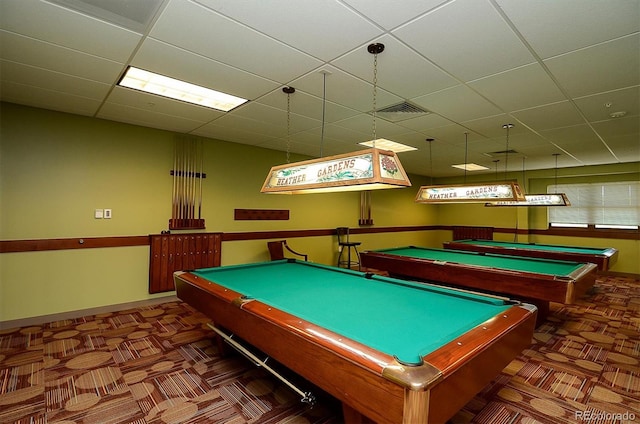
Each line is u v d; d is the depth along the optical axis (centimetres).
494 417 209
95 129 401
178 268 466
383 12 182
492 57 233
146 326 363
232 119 400
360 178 204
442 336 160
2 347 303
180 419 202
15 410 209
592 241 721
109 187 412
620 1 169
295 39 213
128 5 181
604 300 501
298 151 604
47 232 370
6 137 345
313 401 190
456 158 641
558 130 423
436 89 294
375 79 268
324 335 154
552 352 311
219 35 210
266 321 185
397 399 115
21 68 262
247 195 552
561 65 243
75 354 291
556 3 172
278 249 573
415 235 920
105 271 410
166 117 395
